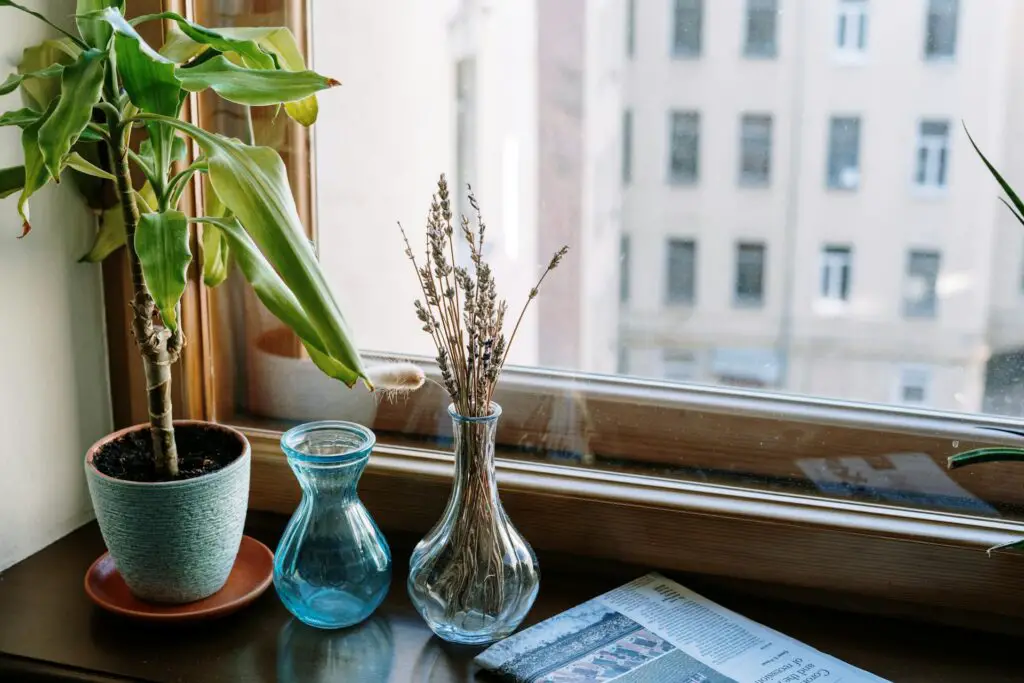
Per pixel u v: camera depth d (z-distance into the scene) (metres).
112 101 0.88
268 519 1.19
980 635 1.01
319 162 1.21
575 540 1.09
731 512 1.04
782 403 1.11
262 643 0.98
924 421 1.07
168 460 0.96
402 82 1.22
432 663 0.95
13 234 1.03
